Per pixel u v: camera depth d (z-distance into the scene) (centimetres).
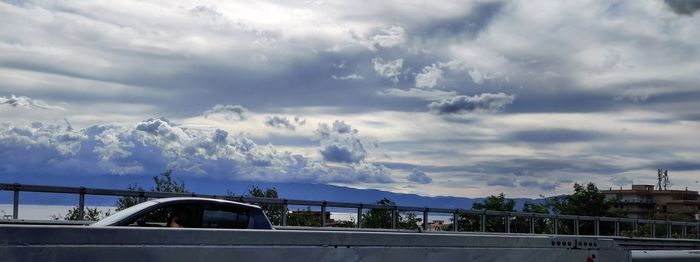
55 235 489
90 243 502
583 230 3950
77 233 498
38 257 482
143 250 518
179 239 534
